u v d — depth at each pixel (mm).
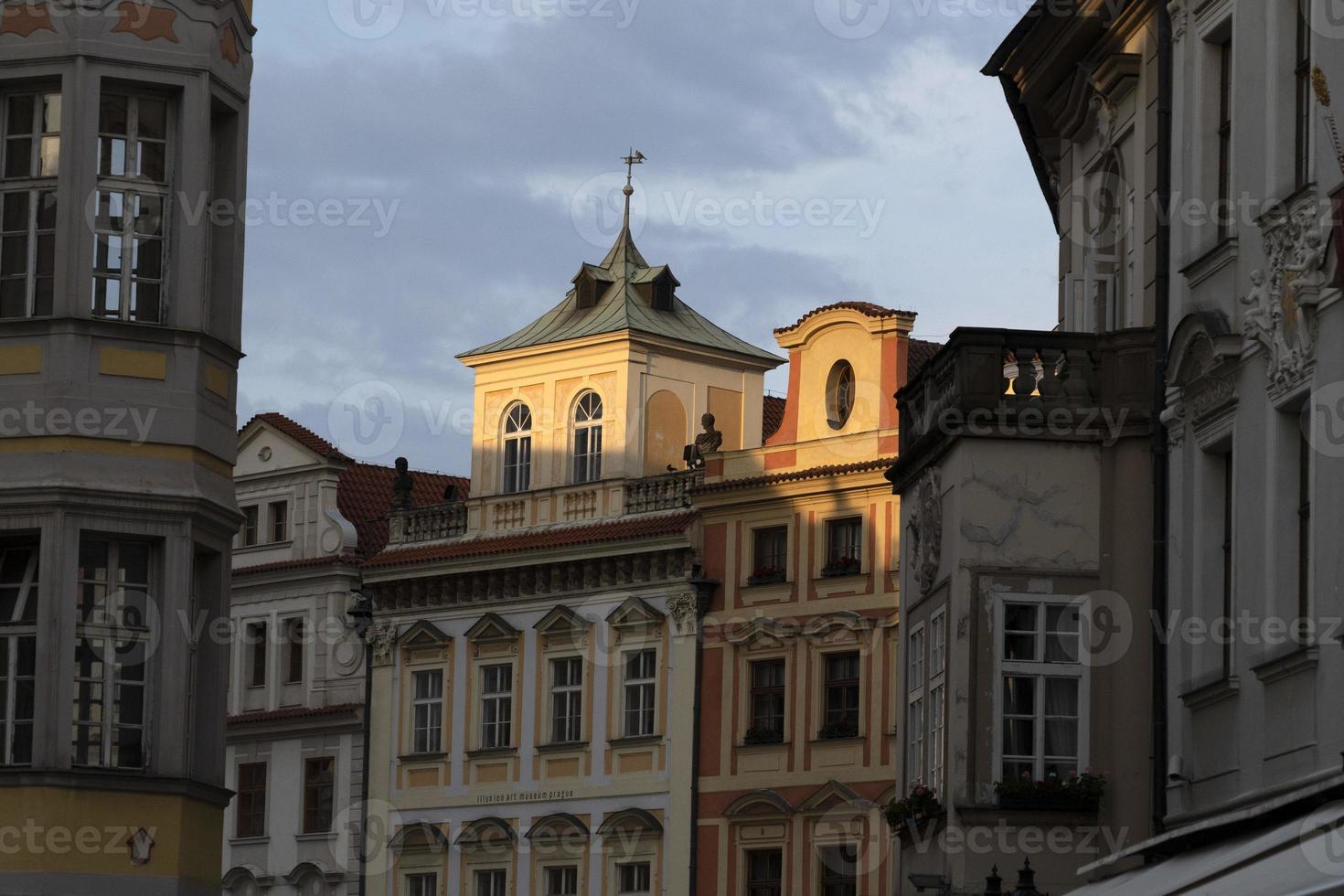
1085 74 47406
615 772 90062
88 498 41125
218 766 42781
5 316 42094
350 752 98438
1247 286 37719
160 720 41469
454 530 98000
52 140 42344
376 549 102812
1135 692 42312
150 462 41875
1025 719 42750
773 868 85062
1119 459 43094
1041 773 42594
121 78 42281
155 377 42125
